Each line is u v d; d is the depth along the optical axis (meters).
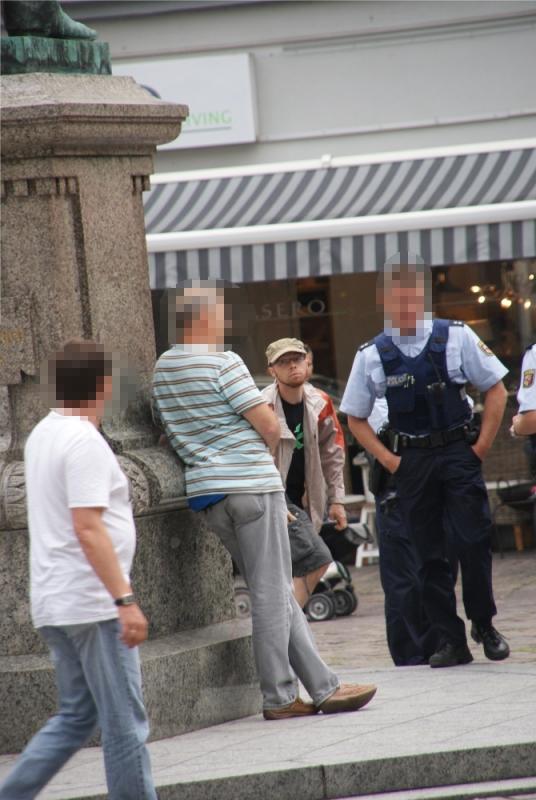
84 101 18.94
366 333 42.53
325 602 31.70
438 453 22.02
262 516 18.97
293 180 41.53
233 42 45.38
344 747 17.02
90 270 19.25
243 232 37.72
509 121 44.06
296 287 42.91
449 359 21.94
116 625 14.00
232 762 16.78
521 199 37.38
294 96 45.34
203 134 45.50
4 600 18.64
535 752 16.45
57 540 14.05
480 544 22.06
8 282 19.19
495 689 20.00
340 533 31.62
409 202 38.31
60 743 14.36
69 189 19.08
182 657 18.88
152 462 19.09
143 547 19.20
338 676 22.16
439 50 44.34
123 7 45.66
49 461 14.05
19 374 19.09
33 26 19.91
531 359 21.98
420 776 16.34
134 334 19.84
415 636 23.47
